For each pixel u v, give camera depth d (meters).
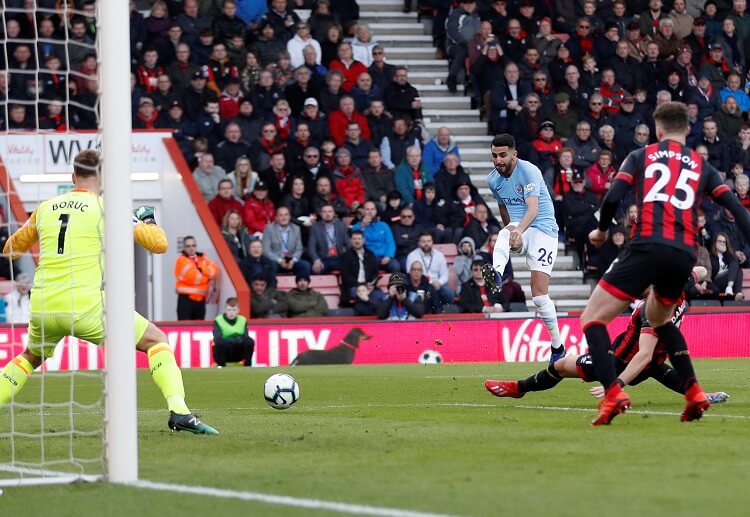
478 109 79.81
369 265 66.19
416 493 16.67
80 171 25.39
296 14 76.75
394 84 74.94
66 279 24.77
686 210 23.72
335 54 75.94
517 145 74.06
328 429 26.03
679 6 82.75
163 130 67.38
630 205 72.31
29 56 67.31
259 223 67.69
